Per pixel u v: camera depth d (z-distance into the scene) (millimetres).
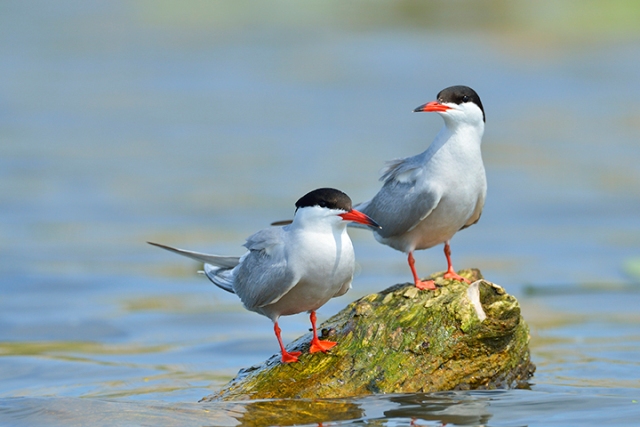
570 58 32625
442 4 42031
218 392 7484
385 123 24891
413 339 7348
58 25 40188
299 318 11438
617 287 12586
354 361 7301
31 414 7012
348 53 34219
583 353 9305
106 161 20797
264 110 26578
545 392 7527
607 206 17312
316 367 7297
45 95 28312
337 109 26656
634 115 25031
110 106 27047
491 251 14719
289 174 19484
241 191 18109
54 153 21422
